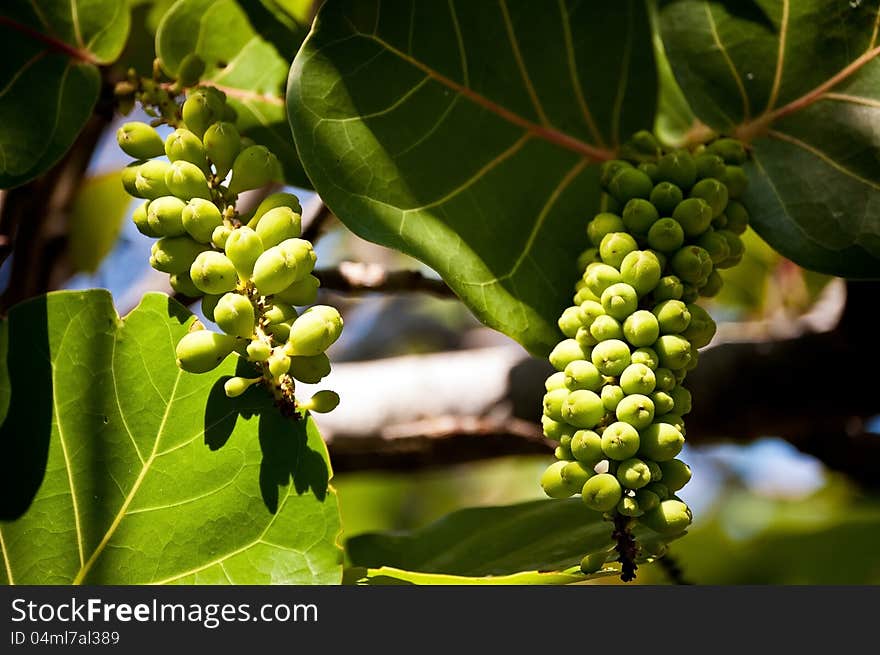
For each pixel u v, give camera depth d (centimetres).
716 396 129
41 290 127
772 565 161
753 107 105
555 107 104
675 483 92
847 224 103
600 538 104
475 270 100
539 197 103
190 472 96
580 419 92
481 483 240
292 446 95
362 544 109
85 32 106
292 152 110
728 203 101
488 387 137
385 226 99
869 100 103
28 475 95
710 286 99
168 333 96
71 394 96
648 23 106
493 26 103
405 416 136
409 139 100
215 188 95
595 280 95
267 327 91
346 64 99
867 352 126
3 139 104
